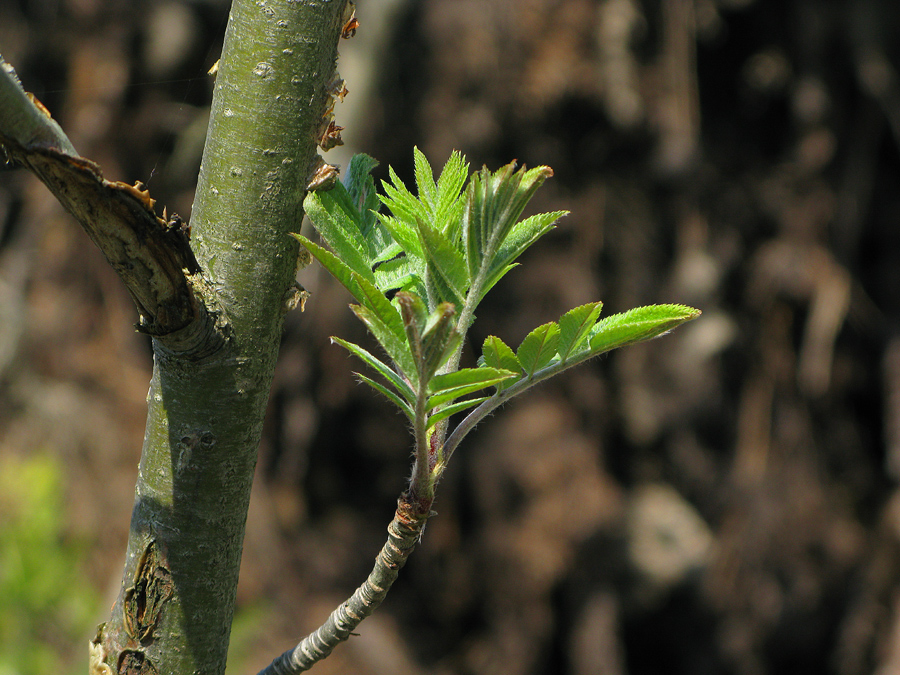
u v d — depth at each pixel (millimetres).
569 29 2324
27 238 2232
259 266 485
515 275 2373
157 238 467
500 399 480
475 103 2270
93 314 2195
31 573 1371
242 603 2105
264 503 2244
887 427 2684
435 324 448
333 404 2316
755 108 2809
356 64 2012
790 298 2705
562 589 2484
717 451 2688
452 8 2248
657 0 2512
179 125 2121
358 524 2432
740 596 2572
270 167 483
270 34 480
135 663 494
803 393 2695
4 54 2139
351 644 2234
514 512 2398
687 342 2578
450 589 2426
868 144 2695
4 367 2082
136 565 492
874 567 2643
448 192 484
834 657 2627
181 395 487
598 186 2494
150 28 2154
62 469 1979
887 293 2785
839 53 2674
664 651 2631
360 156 508
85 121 2107
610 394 2576
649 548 2492
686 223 2596
